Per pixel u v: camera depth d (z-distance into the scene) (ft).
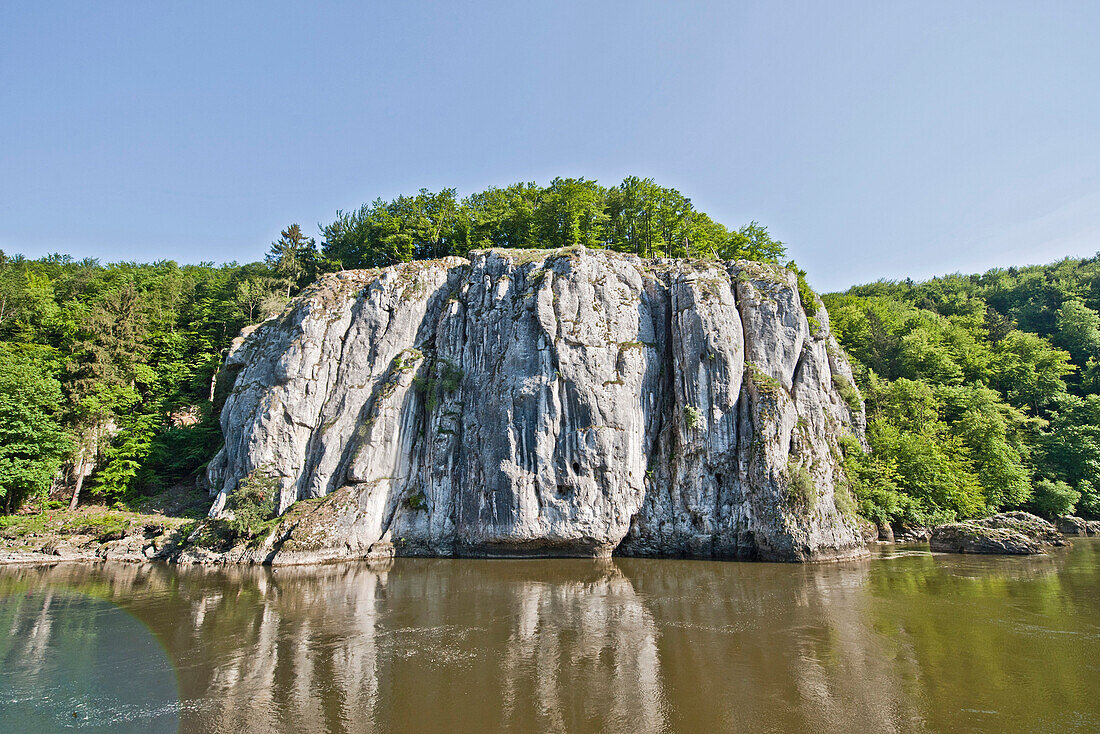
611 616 73.46
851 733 41.09
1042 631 64.49
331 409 145.38
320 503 131.75
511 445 130.41
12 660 59.88
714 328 134.00
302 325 151.23
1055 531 132.05
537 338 138.72
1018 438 181.98
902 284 366.63
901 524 147.95
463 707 46.50
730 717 43.96
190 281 261.24
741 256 208.23
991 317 278.67
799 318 138.82
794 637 63.26
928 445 156.35
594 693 48.88
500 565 117.19
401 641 64.18
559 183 205.05
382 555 129.59
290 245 251.19
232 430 151.94
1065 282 288.71
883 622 68.80
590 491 126.93
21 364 149.38
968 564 109.09
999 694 47.52
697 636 64.18
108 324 178.29
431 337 157.69
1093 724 41.91
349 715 45.50
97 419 160.15
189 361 203.31
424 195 211.61
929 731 41.19
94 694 50.88
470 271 160.86
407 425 143.84
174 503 155.53
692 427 128.67
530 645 62.03
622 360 136.67
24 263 308.81
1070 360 247.29
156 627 71.15
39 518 138.62
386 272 161.48
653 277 151.64
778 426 122.72
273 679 53.52
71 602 84.94
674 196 198.39
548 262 151.12
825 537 115.96
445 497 136.56
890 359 227.81
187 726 44.19
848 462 145.38
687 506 127.44
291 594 89.20
